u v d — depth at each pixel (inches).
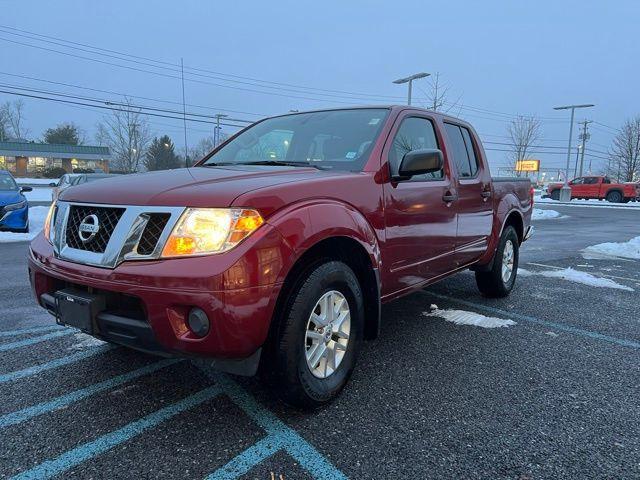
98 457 90.0
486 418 106.5
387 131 136.1
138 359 137.4
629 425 104.6
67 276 100.6
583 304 205.5
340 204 111.1
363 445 95.1
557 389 121.7
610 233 542.9
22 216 426.3
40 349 144.3
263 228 93.0
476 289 231.9
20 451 91.7
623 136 2016.5
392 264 130.7
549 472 87.5
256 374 106.5
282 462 89.1
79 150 2541.8
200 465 87.9
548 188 1572.3
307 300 101.2
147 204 95.1
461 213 165.6
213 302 87.0
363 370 131.7
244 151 156.8
